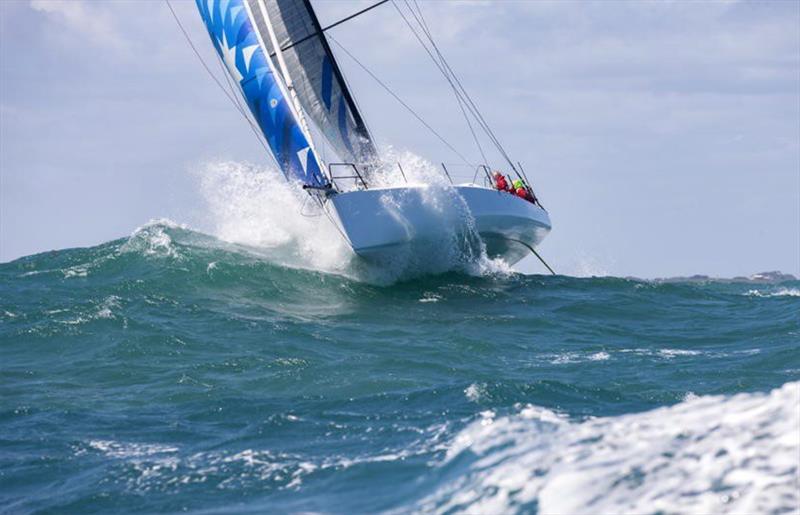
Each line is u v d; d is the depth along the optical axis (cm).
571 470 2111
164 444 3559
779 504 1775
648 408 3897
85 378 5025
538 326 6569
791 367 4991
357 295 7288
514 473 2206
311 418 3616
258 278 7306
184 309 6506
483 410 3672
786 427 2086
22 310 6366
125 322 6009
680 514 1806
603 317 7000
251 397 4406
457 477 2380
